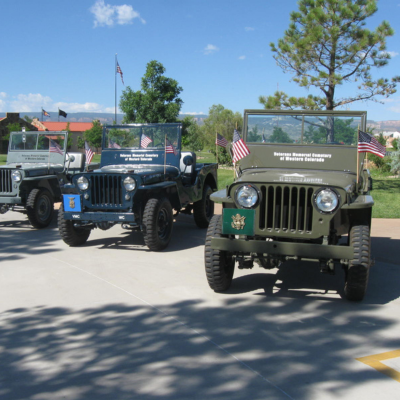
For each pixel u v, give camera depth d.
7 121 53.69
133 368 3.22
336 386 2.97
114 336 3.77
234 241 4.42
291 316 4.23
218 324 4.03
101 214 6.68
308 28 12.73
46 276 5.55
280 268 5.98
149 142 8.05
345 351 3.49
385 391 2.91
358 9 12.09
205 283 5.27
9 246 7.27
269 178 4.46
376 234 7.74
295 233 4.23
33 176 8.88
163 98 18.02
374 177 17.66
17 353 3.47
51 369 3.21
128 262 6.21
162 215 7.00
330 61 12.76
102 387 2.96
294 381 3.04
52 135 9.80
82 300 4.68
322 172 5.02
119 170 6.99
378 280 5.37
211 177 9.38
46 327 3.98
